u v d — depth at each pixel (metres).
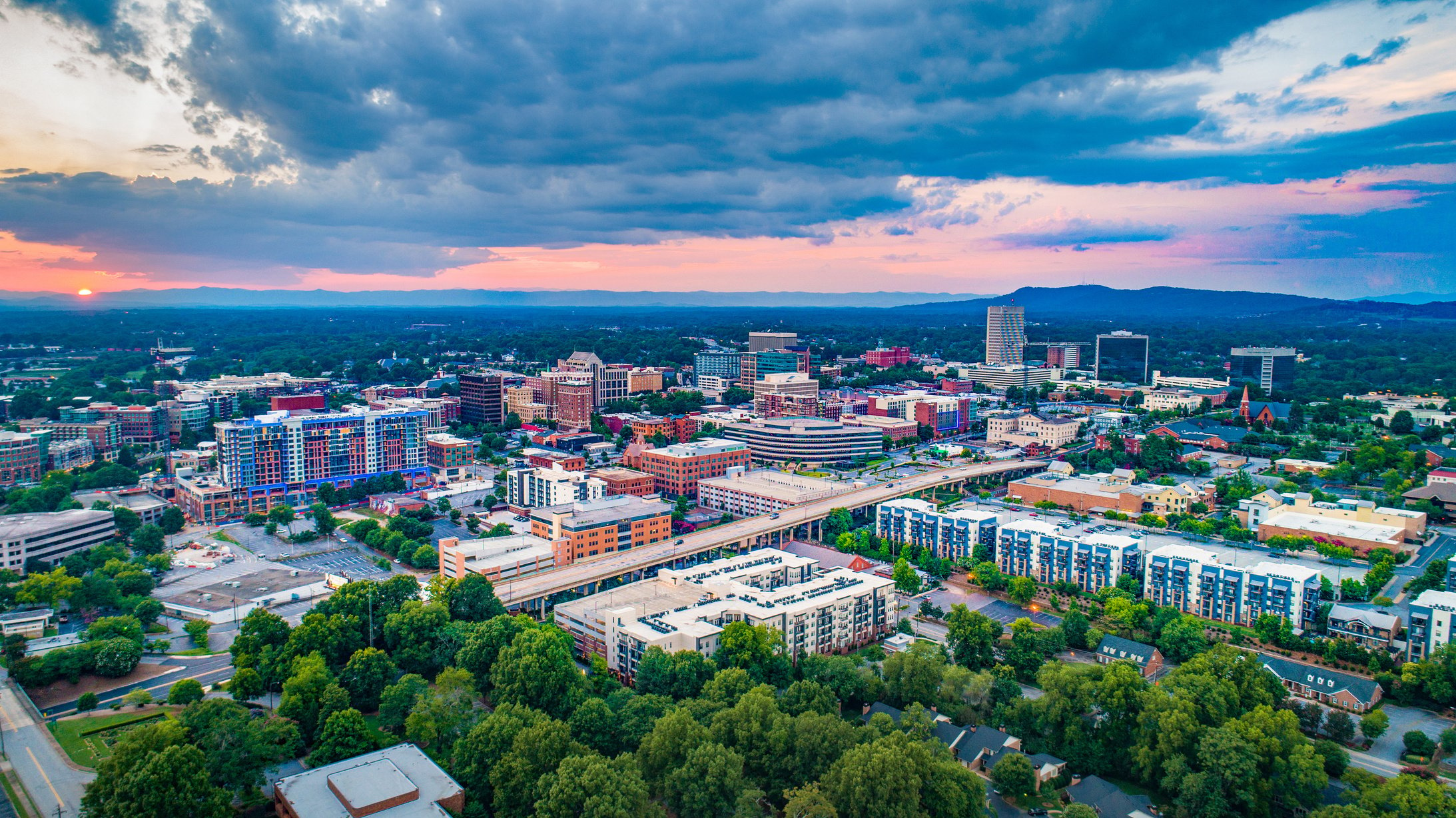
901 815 186.00
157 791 173.62
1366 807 190.25
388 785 190.12
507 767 197.75
